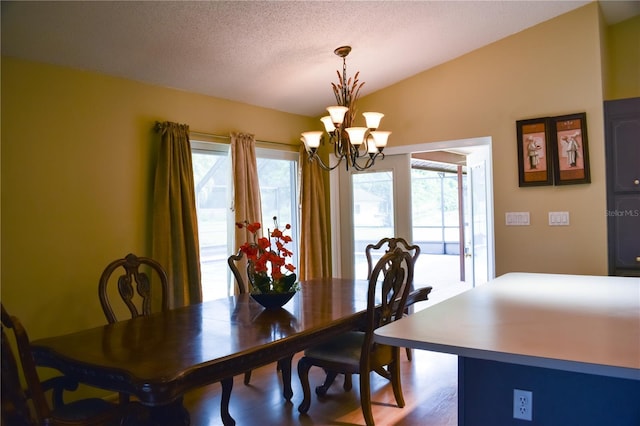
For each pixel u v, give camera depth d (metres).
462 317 1.81
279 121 4.66
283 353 2.14
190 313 2.68
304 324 2.39
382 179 4.86
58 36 2.68
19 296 2.79
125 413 1.96
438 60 4.25
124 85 3.34
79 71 3.09
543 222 3.89
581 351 1.35
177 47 3.07
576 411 1.54
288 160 4.87
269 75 3.79
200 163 3.95
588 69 3.69
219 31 2.97
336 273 5.11
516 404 1.62
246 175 4.15
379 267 2.60
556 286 2.50
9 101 2.75
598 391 1.52
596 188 3.68
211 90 3.85
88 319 3.12
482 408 1.67
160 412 1.98
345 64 3.82
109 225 3.24
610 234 3.65
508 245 4.04
